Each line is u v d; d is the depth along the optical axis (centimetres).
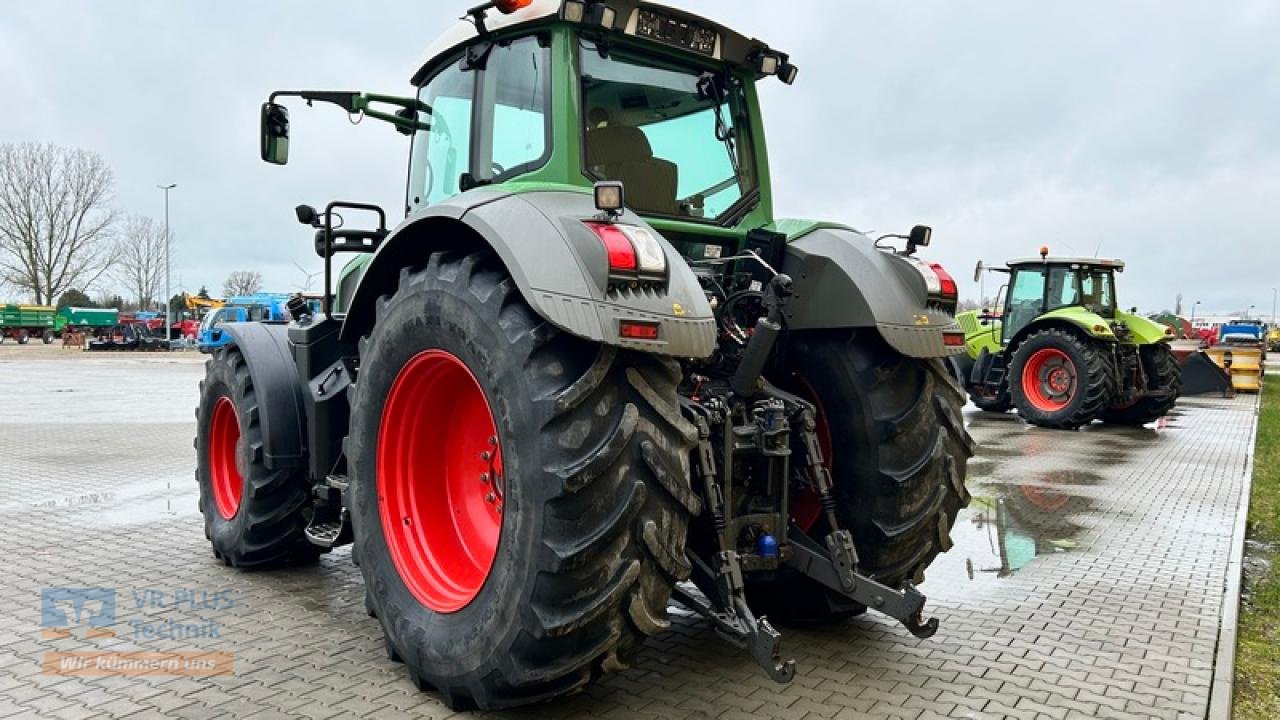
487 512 333
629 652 280
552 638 262
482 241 317
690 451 296
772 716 298
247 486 447
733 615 290
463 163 388
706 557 315
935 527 357
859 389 353
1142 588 454
